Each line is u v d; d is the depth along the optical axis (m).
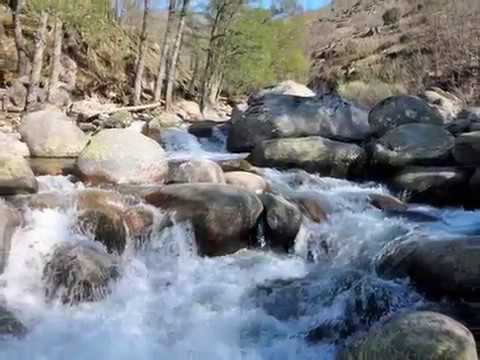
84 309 4.72
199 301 4.89
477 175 7.21
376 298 4.75
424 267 4.85
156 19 28.73
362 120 10.09
